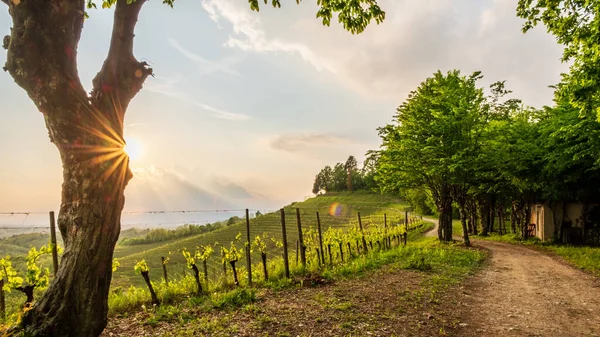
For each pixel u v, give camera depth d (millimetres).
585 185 23172
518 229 32688
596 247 20797
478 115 21781
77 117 3787
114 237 4008
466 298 8820
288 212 90688
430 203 41875
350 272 11961
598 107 12102
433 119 22906
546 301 8758
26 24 3619
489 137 22297
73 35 3916
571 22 11375
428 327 6414
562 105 20672
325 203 111250
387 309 7453
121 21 4133
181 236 59031
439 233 25125
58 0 3711
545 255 18375
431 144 22531
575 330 6535
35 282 5391
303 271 12078
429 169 22375
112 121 4062
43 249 5707
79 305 3727
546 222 26500
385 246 20922
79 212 3812
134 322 6625
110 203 3949
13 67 3738
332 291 9055
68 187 3879
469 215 40094
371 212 86688
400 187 26328
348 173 132625
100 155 3908
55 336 3625
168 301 8477
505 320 7094
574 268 14172
